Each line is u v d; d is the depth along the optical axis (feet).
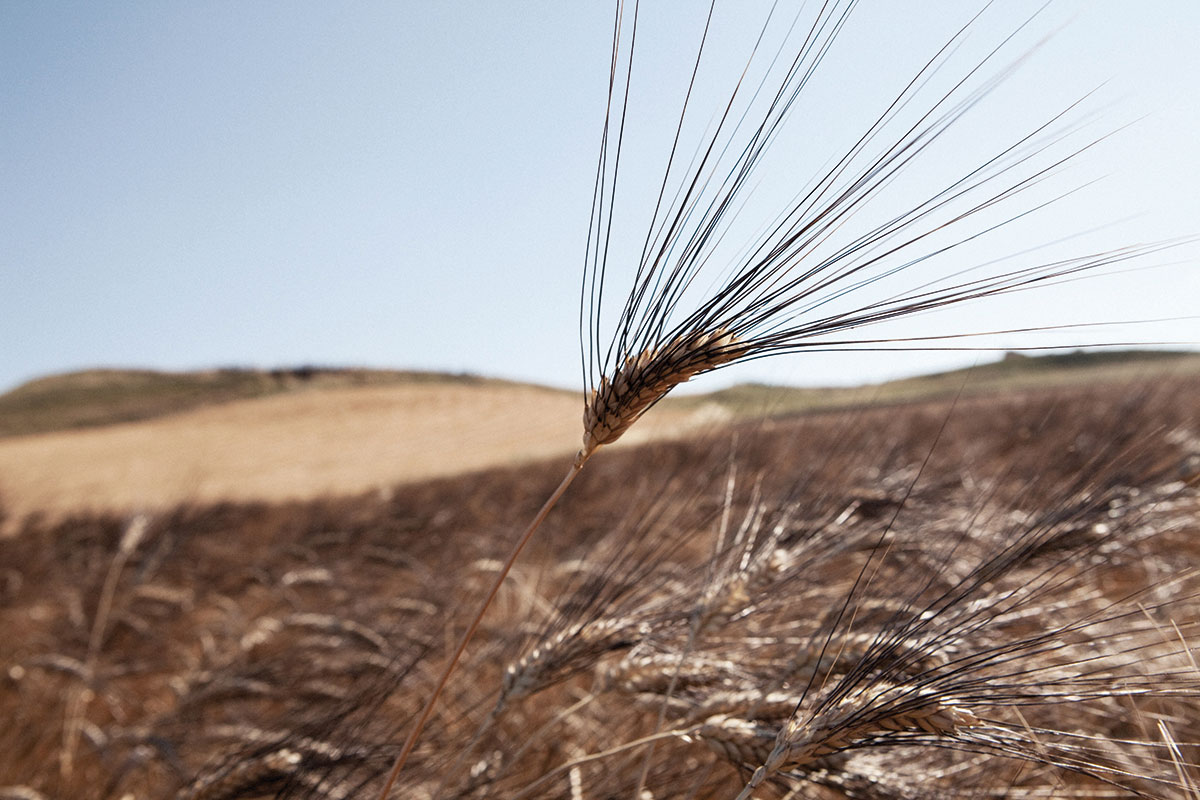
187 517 32.81
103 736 12.26
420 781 7.65
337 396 247.91
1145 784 4.58
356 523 31.86
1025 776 5.95
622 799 7.04
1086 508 5.48
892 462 10.05
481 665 9.88
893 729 4.06
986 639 5.04
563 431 168.45
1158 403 23.91
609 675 6.23
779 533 6.59
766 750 4.85
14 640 19.08
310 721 8.79
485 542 20.59
